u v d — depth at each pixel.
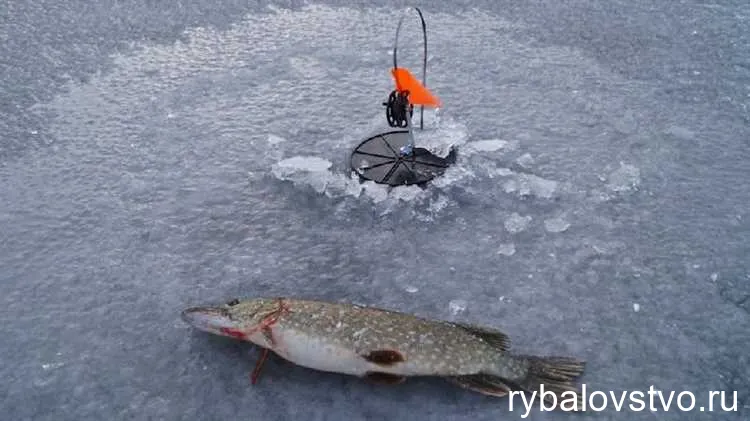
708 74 1.87
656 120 1.71
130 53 1.99
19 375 1.18
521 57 1.96
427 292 1.30
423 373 1.11
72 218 1.47
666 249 1.38
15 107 1.78
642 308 1.27
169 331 1.24
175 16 2.16
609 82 1.85
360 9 2.20
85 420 1.11
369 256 1.37
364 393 1.14
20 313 1.27
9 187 1.54
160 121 1.74
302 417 1.11
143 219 1.46
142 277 1.34
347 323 1.13
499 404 1.12
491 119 1.72
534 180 1.52
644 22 2.11
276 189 1.53
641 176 1.54
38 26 2.11
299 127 1.71
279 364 1.18
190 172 1.58
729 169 1.56
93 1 2.24
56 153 1.63
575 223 1.43
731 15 2.12
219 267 1.36
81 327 1.25
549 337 1.22
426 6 2.21
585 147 1.63
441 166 1.55
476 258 1.36
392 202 1.47
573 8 2.19
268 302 1.17
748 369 1.17
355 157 1.57
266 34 2.07
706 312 1.26
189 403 1.13
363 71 1.91
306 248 1.39
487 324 1.24
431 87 1.84
